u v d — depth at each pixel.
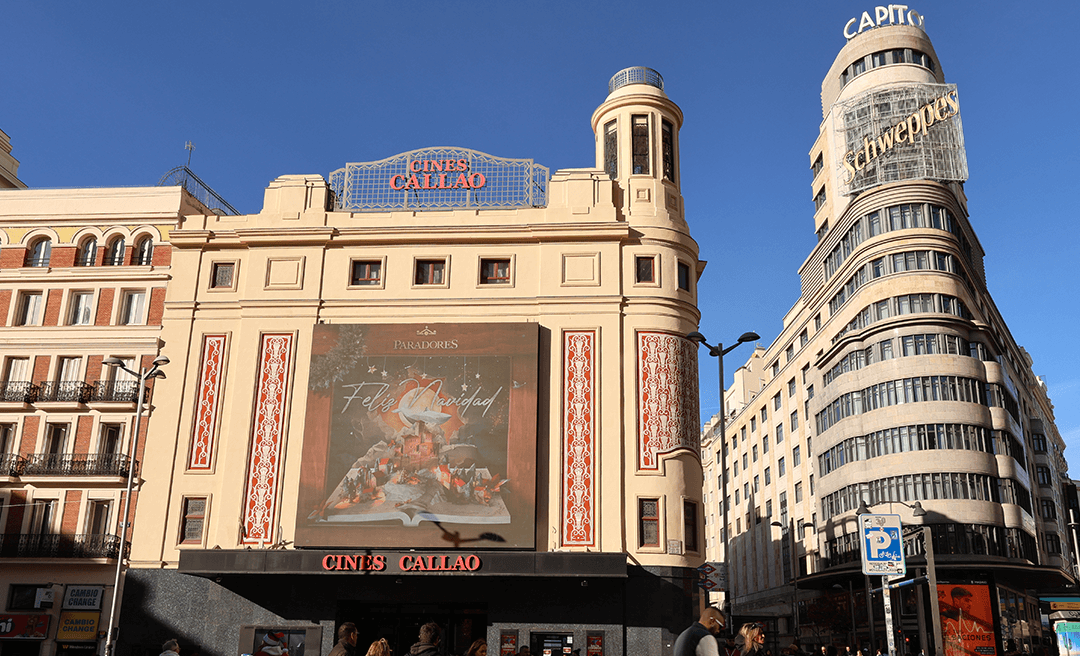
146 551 30.05
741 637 9.69
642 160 34.31
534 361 30.58
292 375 31.44
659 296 31.73
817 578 52.72
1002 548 46.84
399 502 29.23
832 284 59.19
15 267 34.72
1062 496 85.69
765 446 74.75
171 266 33.53
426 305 32.00
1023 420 65.75
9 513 31.42
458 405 30.20
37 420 32.59
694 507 30.16
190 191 37.78
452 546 28.64
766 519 73.06
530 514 28.95
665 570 28.73
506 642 28.27
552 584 28.77
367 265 33.03
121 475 31.33
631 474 29.80
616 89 36.16
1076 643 32.56
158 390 31.81
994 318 61.97
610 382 30.69
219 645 28.89
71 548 30.66
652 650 27.95
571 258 32.25
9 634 29.81
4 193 35.72
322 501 29.44
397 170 34.53
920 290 51.47
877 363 51.88
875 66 65.19
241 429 30.88
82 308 34.38
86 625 29.89
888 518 21.88
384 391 30.52
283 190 34.00
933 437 48.59
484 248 32.66
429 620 29.52
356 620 29.66
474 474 29.42
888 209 54.28
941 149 60.53
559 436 30.17
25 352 33.50
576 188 33.16
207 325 32.44
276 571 27.77
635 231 32.47
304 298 32.31
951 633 43.38
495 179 34.22
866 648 51.88
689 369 31.73
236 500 30.11
